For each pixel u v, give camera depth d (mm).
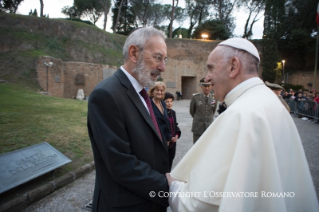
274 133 861
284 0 27016
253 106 868
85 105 9094
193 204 861
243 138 789
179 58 26109
